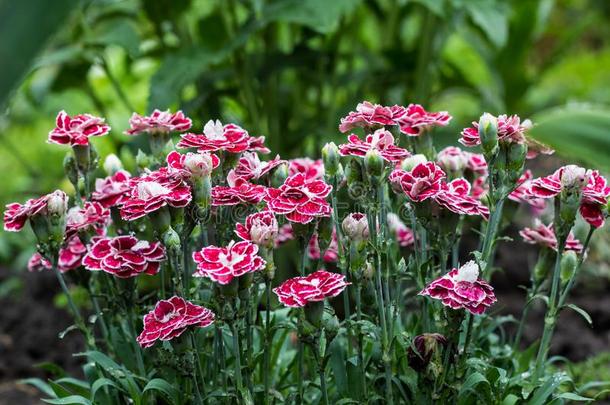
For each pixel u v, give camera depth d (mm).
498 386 1528
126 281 1517
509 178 1477
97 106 2184
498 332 1982
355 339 1580
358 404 1518
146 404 1531
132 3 2135
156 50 2152
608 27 3910
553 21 4004
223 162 1520
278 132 2094
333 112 2115
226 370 1526
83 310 2215
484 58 2471
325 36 2096
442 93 2498
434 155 1559
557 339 1977
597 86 3605
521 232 1585
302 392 1528
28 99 2281
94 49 1958
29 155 3227
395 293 1552
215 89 2049
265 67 2006
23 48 1281
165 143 1558
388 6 2385
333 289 1439
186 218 1489
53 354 2035
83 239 1548
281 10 1875
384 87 2314
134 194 1467
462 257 2225
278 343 1592
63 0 1287
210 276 1417
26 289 2402
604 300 2166
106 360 1532
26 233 2619
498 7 2006
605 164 1474
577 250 1571
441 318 1530
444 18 2047
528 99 3209
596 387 1811
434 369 1497
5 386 1938
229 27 2320
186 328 1463
